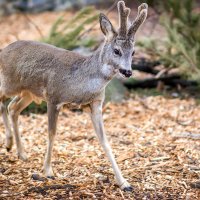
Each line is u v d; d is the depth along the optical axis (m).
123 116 14.50
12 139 11.02
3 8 27.33
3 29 24.19
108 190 9.40
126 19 9.12
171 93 16.81
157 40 17.17
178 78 17.33
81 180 9.80
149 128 13.31
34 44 10.34
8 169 10.30
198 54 16.50
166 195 9.30
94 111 9.67
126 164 10.65
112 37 9.23
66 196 9.12
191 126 13.47
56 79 9.68
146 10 9.23
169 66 16.98
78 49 16.34
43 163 10.65
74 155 11.11
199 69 16.30
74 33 15.95
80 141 12.18
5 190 9.38
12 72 10.41
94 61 9.45
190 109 15.09
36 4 27.69
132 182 9.79
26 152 11.30
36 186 9.50
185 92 16.91
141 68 17.34
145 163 10.69
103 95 9.69
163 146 11.72
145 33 19.61
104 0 24.81
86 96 9.56
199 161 10.80
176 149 11.47
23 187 9.49
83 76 9.51
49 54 9.95
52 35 16.17
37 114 14.62
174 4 17.00
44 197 9.09
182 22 16.95
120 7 9.12
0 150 11.37
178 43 16.02
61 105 9.72
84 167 10.44
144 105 15.47
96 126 9.66
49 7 27.72
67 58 9.77
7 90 10.66
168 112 14.71
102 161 10.78
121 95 15.98
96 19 16.00
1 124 13.41
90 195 9.17
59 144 11.88
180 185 9.71
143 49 17.36
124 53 9.12
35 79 10.02
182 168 10.43
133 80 17.22
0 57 10.66
